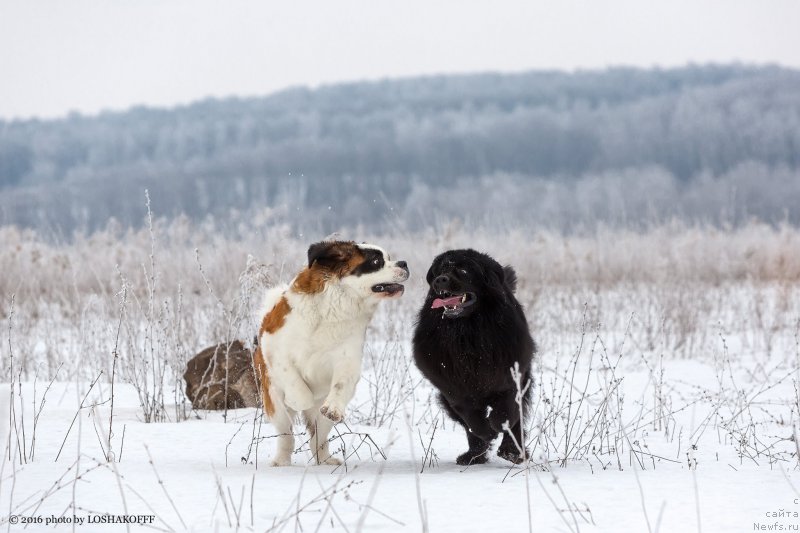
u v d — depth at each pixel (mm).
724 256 25141
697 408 11742
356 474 7820
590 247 25000
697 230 27250
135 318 14672
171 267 19219
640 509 6398
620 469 8008
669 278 21453
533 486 7188
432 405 11844
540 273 22469
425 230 22359
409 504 6527
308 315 8016
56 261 19875
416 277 18875
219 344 11789
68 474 7355
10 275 19625
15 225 26297
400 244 21484
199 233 20875
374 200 17297
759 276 24500
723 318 19266
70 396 11750
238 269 18062
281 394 8328
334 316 8016
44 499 6473
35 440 8914
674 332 16891
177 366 11773
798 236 28031
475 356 8352
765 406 11727
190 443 9258
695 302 19109
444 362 8484
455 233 20875
